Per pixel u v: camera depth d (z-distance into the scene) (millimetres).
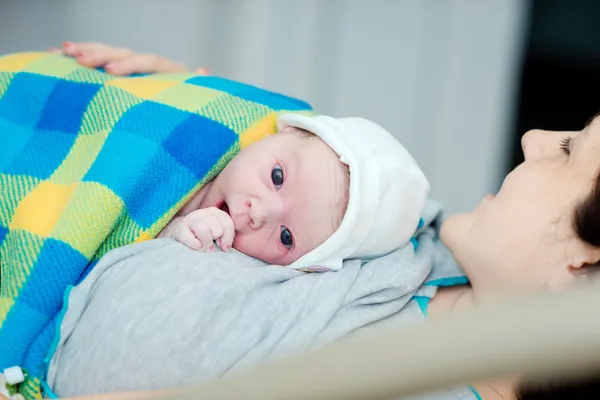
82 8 1839
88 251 831
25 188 887
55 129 944
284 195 893
